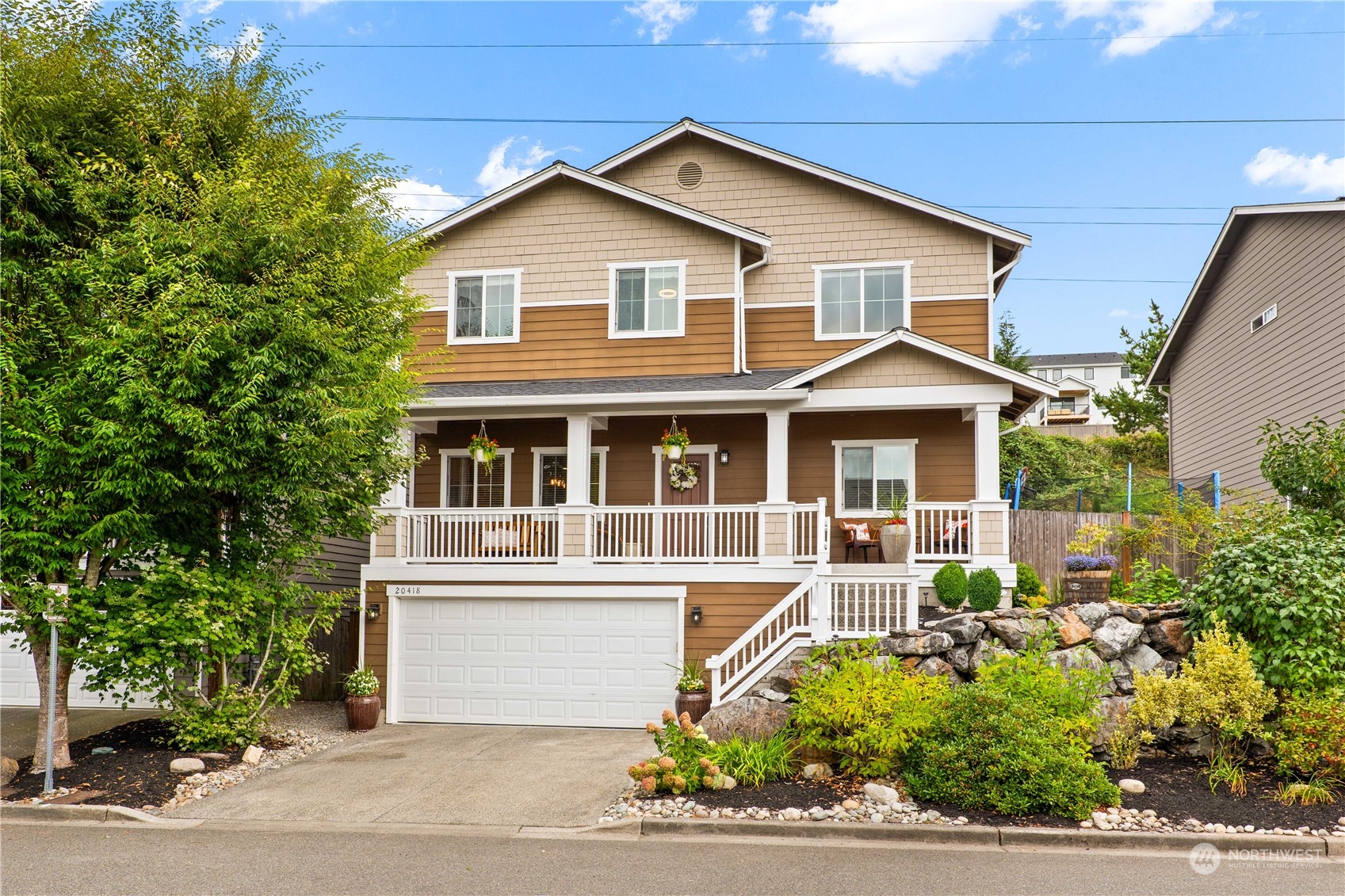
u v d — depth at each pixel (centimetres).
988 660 1040
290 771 1106
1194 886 691
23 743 1228
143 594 1091
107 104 1144
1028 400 1639
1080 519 1841
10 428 994
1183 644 1069
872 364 1529
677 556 1525
